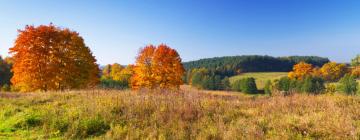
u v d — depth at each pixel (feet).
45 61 93.71
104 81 187.01
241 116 34.40
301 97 42.06
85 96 47.57
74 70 100.12
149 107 36.88
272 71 561.43
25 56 91.40
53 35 94.43
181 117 33.37
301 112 34.71
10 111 37.78
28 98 48.80
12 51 90.99
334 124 27.55
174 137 27.17
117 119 32.58
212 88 332.19
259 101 43.68
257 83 410.52
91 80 111.96
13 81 93.40
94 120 31.53
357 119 30.30
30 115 33.37
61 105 41.78
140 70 129.70
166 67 127.95
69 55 102.53
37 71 92.53
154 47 130.93
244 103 42.65
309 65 322.75
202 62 616.80
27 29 92.48
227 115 34.42
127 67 237.86
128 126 30.53
